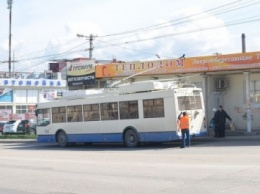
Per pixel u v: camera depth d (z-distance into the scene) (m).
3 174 14.08
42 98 57.06
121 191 10.10
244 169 12.20
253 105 27.52
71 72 33.75
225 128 27.12
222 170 12.27
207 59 26.70
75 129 26.02
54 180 12.34
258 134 25.55
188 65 27.50
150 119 22.36
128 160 16.45
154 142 24.47
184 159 15.68
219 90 28.66
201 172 12.15
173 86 22.72
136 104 22.98
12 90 56.25
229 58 25.84
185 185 10.34
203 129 23.23
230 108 28.39
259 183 10.05
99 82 33.34
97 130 24.77
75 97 26.06
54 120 27.36
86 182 11.69
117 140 23.81
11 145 30.94
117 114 23.83
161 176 11.88
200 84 28.81
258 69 25.64
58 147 27.11
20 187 11.45
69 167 15.16
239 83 28.05
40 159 18.61
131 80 30.61
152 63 29.11
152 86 22.39
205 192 9.38
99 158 17.92
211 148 19.91
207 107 28.17
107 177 12.33
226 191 9.34
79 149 24.58
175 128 21.48
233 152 17.33
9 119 43.41
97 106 24.81
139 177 11.95
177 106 21.64
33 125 41.06
